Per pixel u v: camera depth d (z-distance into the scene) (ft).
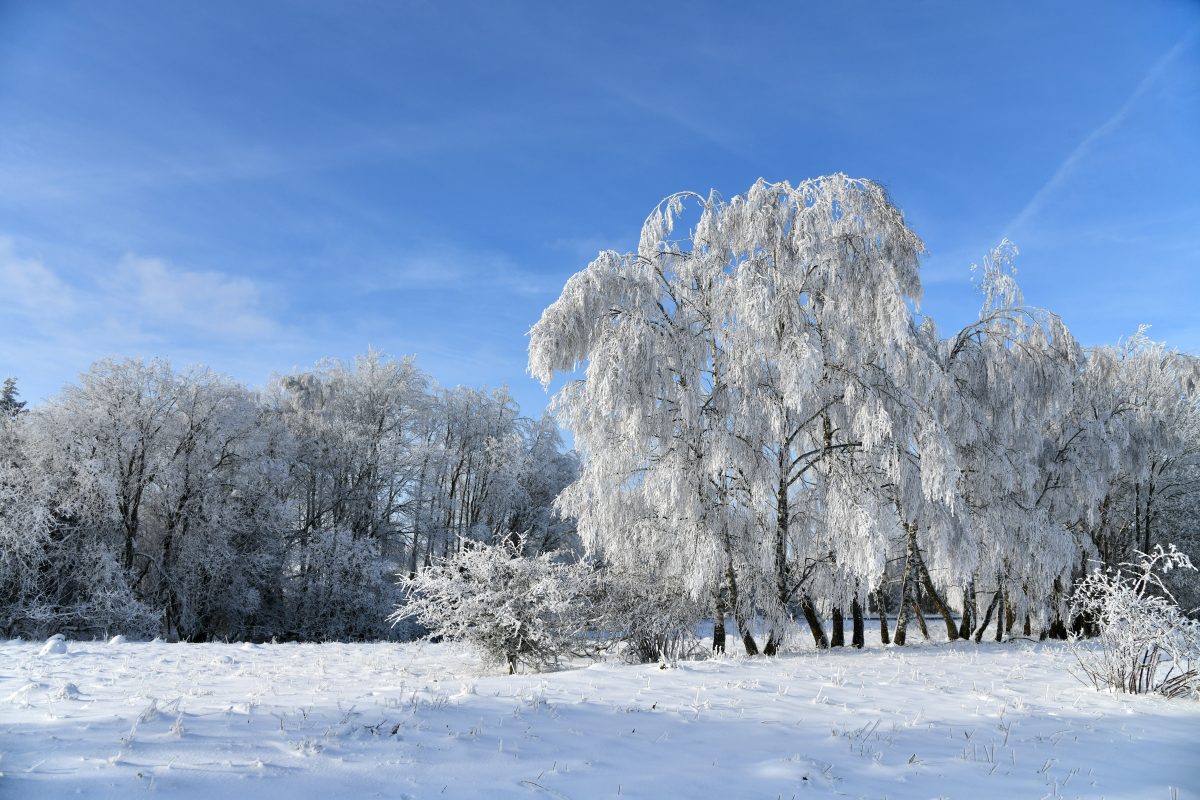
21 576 67.72
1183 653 28.35
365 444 108.27
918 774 17.02
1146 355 77.15
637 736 18.84
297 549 96.12
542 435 131.54
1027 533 53.72
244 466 89.86
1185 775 17.97
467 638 34.40
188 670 31.14
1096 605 31.60
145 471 82.12
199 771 13.25
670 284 48.37
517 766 15.51
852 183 47.50
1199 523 79.36
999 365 53.26
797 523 46.96
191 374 88.02
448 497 118.73
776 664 34.09
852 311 45.96
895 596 68.54
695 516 42.86
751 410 42.80
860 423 42.06
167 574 82.12
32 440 75.61
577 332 45.24
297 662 36.29
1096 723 23.29
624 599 40.98
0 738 14.55
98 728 15.74
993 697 26.81
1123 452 61.41
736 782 15.71
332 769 14.10
